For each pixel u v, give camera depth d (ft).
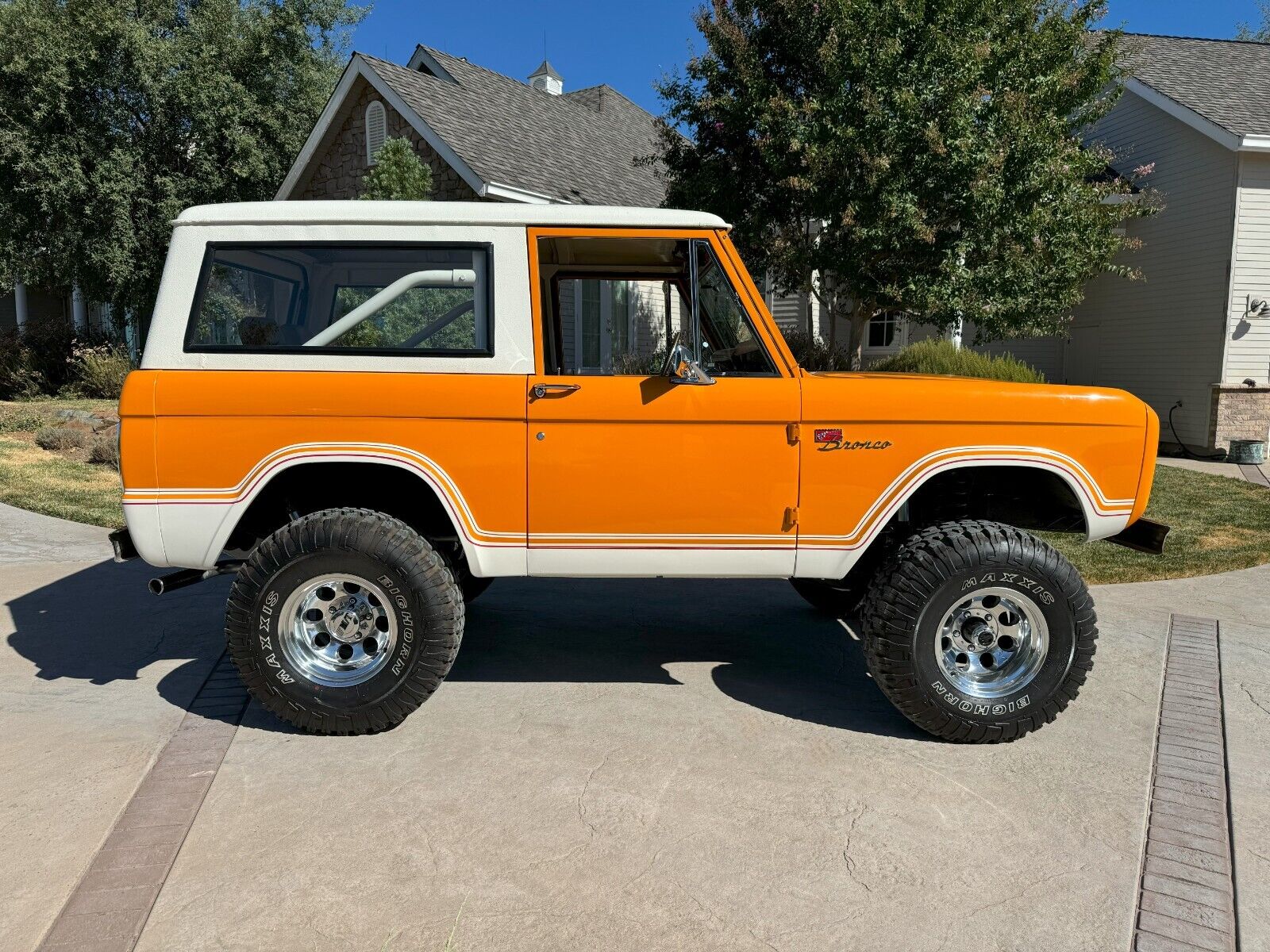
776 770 10.62
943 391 11.19
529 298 11.09
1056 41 32.73
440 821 9.36
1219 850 9.03
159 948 7.32
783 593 18.66
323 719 11.14
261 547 10.99
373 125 45.70
